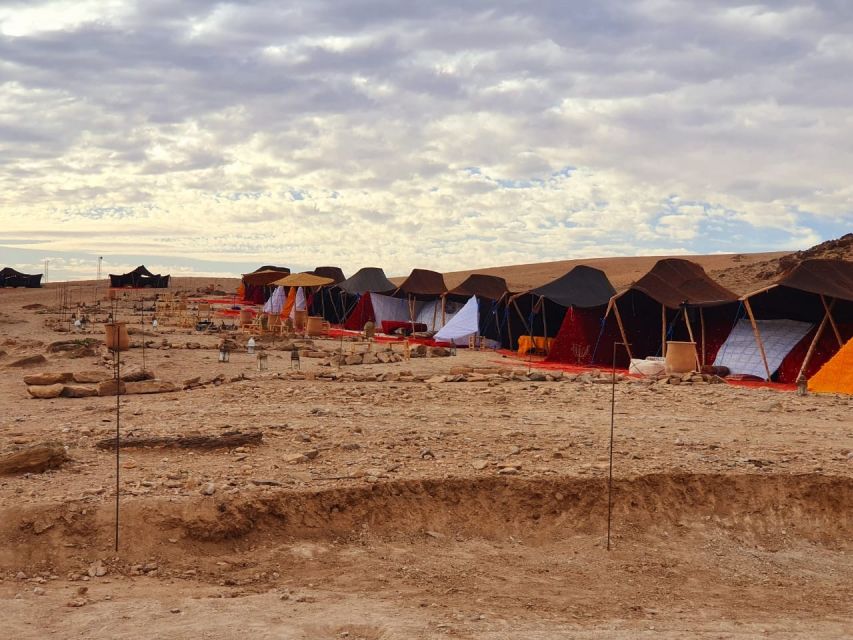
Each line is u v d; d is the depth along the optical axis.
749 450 16.00
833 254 67.44
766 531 13.36
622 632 9.19
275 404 20.86
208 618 8.87
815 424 19.23
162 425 17.27
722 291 34.47
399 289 54.41
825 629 9.81
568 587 11.04
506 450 15.47
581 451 15.52
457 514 12.87
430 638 8.53
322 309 61.00
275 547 11.46
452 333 44.19
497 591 10.66
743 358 30.97
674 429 18.16
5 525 10.76
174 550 10.95
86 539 10.84
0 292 93.25
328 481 12.91
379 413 19.45
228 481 12.65
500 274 134.75
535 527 12.88
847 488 13.98
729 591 11.34
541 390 24.02
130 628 8.48
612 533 12.90
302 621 8.90
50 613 8.90
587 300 40.34
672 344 29.81
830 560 12.71
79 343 35.59
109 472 13.19
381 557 11.54
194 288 110.25
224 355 32.66
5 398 22.62
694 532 13.13
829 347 29.64
